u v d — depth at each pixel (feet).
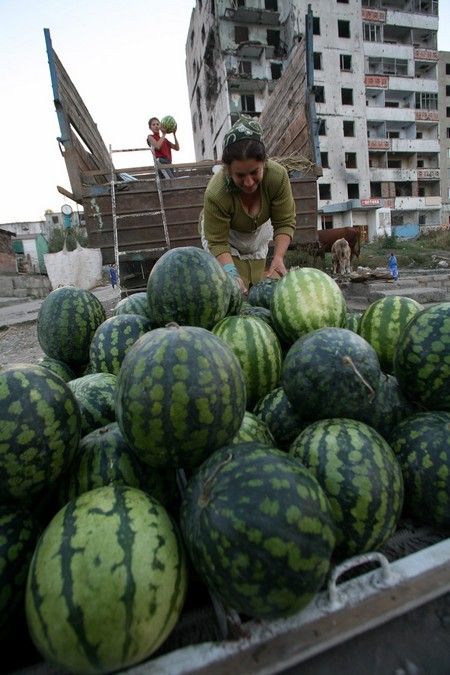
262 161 11.52
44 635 3.86
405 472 5.72
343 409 6.20
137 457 5.60
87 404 7.13
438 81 159.43
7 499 5.08
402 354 6.85
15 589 4.51
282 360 8.89
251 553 3.98
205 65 132.36
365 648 4.35
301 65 26.27
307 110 25.55
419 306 9.04
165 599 4.09
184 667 3.88
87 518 4.37
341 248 42.06
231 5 117.91
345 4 132.46
